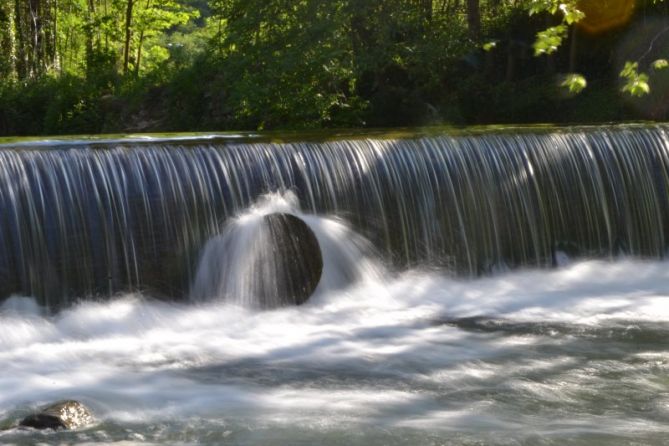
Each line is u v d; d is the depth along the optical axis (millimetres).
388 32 24250
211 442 7879
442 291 13586
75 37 53844
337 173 13672
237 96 23703
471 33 26672
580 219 15383
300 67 23422
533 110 25484
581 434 7977
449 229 14375
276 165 13297
